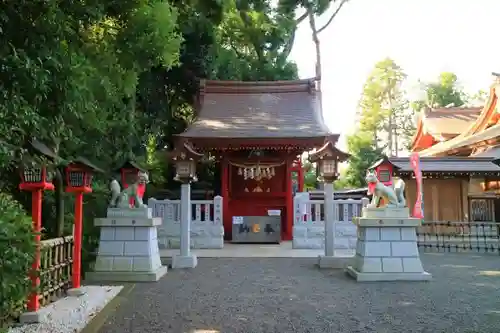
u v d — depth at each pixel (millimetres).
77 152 8445
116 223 8844
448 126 27016
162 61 9500
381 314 5957
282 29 21828
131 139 13422
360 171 33906
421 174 17234
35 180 5602
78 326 5441
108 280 8594
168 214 14328
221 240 14180
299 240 14016
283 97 19266
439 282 8305
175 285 8133
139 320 5680
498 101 20609
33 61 4438
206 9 8070
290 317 5812
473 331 5168
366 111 39969
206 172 21516
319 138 15922
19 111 4324
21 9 4566
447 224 14562
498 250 13695
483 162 18109
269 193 17812
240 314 5973
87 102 6539
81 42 6328
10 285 3908
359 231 9062
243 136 16016
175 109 20766
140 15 7816
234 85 19406
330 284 8141
